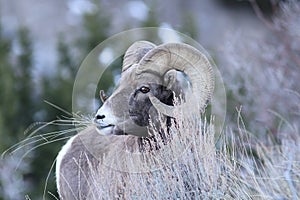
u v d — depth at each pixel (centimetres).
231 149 1440
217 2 3878
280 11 2536
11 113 2517
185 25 2845
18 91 2655
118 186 1238
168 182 1218
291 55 2106
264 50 2188
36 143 2298
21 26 2955
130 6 3164
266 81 2033
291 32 2200
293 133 1709
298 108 1902
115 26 2988
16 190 2177
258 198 1359
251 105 1934
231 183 1304
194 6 3859
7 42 2875
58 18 3544
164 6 3616
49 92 2583
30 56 2827
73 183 1328
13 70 2744
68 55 2736
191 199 1238
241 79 2045
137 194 1205
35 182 2267
